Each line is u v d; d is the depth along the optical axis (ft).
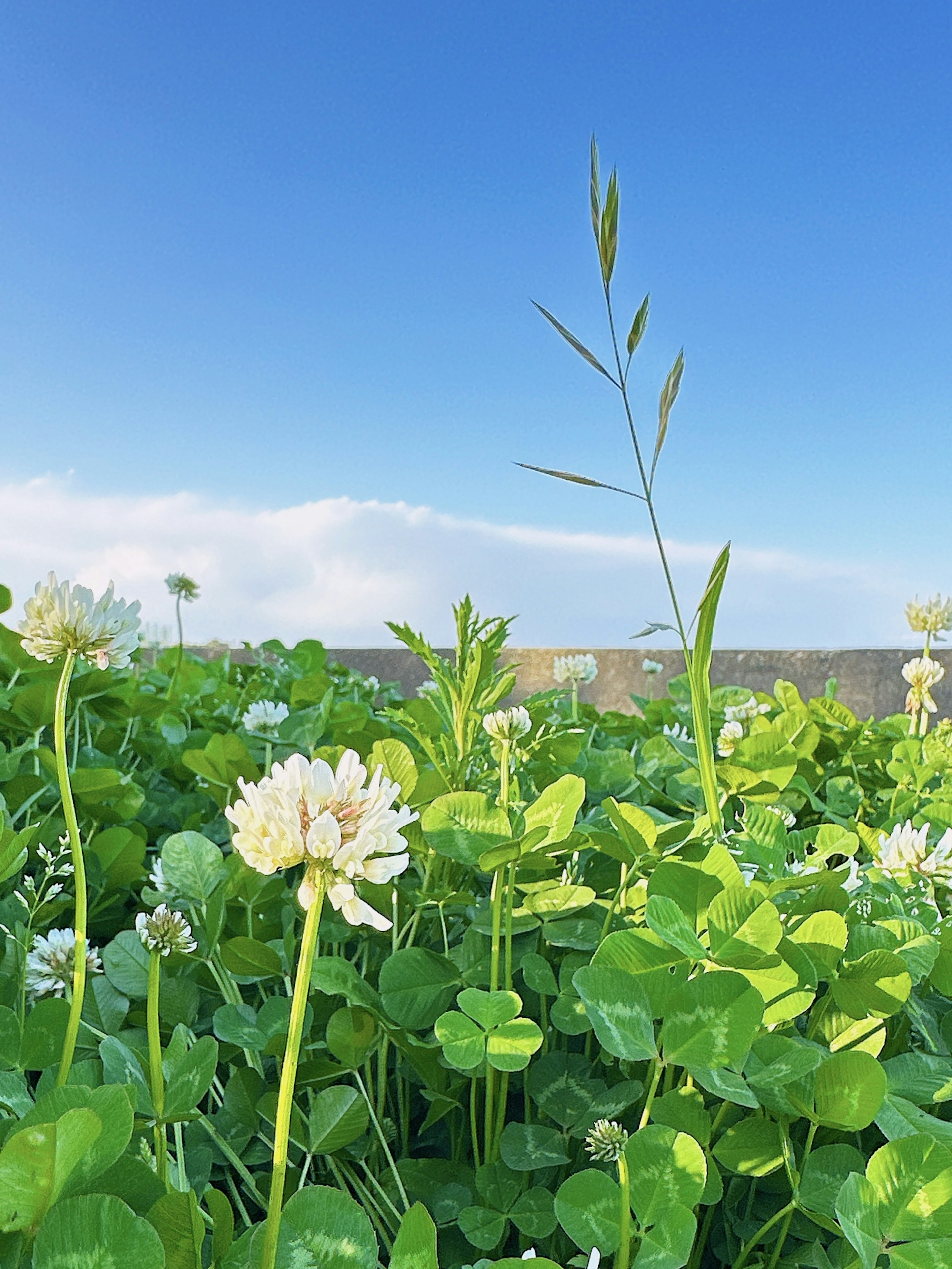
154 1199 0.46
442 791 0.96
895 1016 0.74
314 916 0.44
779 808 1.33
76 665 1.54
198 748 1.50
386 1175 0.73
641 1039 0.58
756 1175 0.60
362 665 4.13
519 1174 0.69
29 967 0.80
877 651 3.70
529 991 0.84
